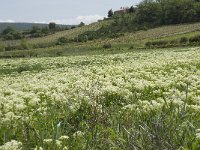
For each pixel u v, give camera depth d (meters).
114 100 10.78
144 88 12.72
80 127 7.80
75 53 75.00
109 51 73.25
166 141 5.64
